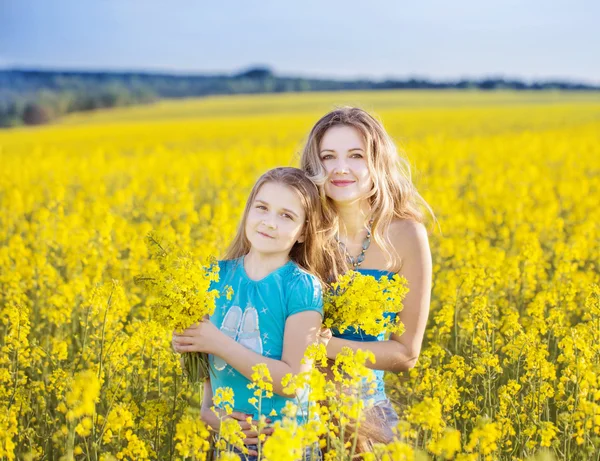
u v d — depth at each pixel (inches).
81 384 107.0
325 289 143.7
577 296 240.2
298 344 130.8
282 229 134.2
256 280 137.7
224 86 4601.4
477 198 521.0
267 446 94.6
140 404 149.9
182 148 1205.1
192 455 113.0
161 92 4473.4
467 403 159.5
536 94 3457.2
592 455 135.7
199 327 128.7
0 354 177.5
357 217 157.8
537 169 663.8
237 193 532.7
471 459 110.4
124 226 323.3
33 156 962.1
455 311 200.4
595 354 161.6
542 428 132.3
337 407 117.0
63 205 483.2
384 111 2149.4
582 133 1167.0
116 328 184.9
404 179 161.2
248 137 1391.5
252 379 119.7
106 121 2628.0
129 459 143.7
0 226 429.7
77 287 217.3
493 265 248.2
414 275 154.6
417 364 163.0
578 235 330.3
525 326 211.5
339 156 151.3
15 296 229.0
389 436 141.9
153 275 127.6
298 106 2748.5
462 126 1517.0
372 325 133.0
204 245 285.7
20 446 149.6
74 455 143.4
